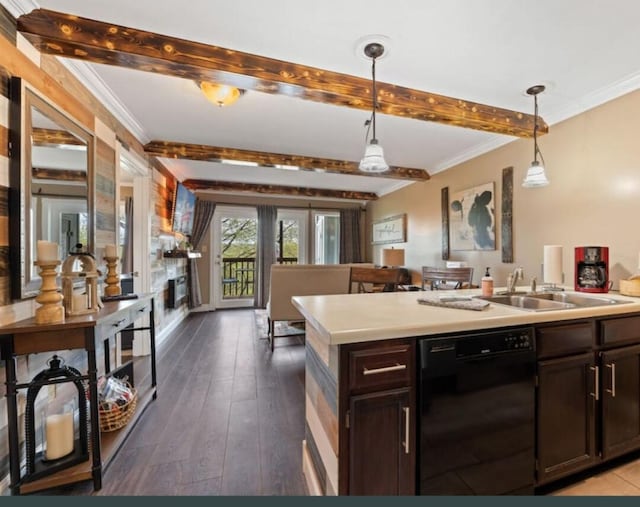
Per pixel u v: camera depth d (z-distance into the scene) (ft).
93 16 5.12
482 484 4.02
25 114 4.75
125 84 7.26
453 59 6.28
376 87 7.16
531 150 9.55
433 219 14.58
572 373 4.70
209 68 5.86
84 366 6.63
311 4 4.86
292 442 5.81
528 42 5.74
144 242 11.09
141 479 4.84
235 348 11.43
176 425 6.33
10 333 4.28
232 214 19.99
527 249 9.66
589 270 6.95
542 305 5.89
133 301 6.57
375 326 3.64
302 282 11.35
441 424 3.77
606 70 6.64
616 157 7.27
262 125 9.75
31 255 4.86
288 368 9.46
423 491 3.70
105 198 7.54
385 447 3.57
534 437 4.39
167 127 9.87
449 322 3.88
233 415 6.73
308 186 19.15
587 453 4.82
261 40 5.72
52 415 5.27
